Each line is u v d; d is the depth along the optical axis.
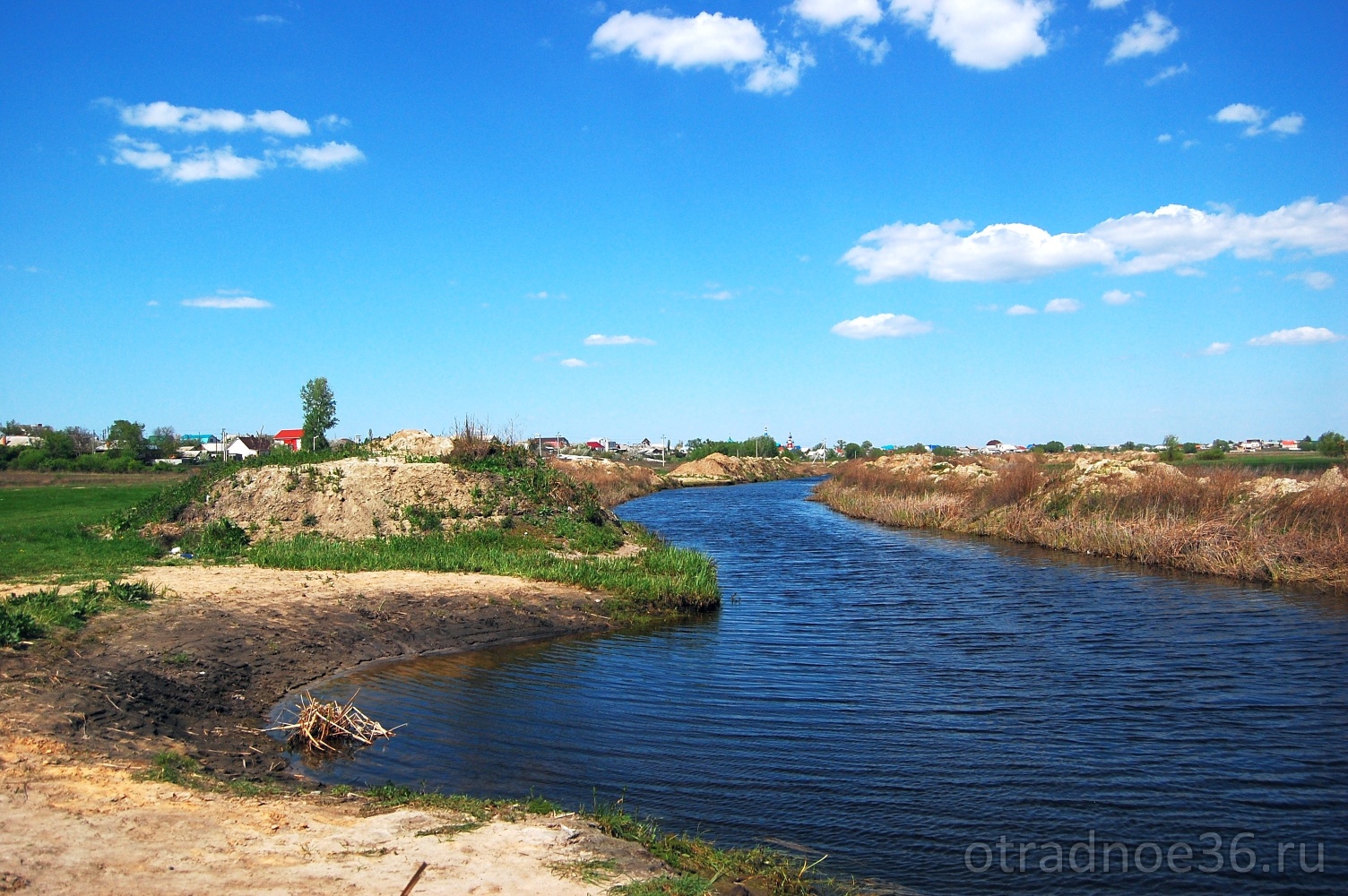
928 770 10.40
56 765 8.62
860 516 47.31
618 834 8.14
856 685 14.08
